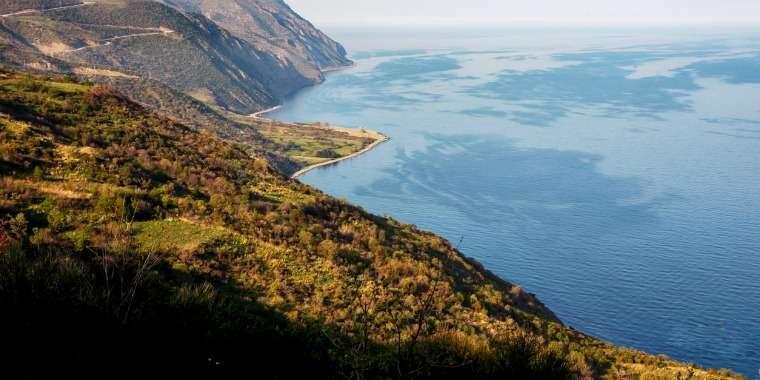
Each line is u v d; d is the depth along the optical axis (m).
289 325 23.61
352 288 30.89
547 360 15.93
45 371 11.57
